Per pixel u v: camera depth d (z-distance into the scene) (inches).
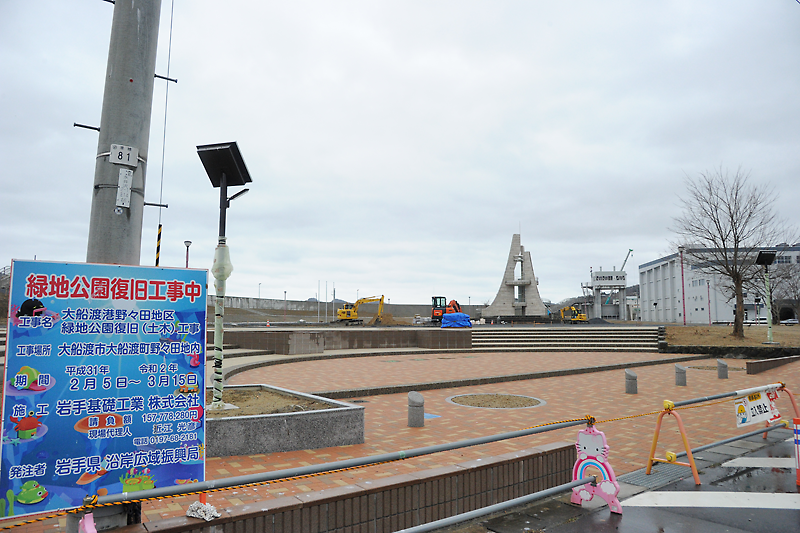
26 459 131.0
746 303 2812.5
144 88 212.5
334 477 244.4
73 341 140.3
